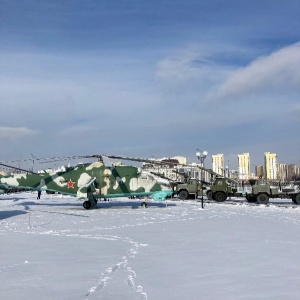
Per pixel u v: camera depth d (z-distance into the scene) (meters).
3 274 8.38
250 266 8.77
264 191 31.47
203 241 12.37
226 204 30.89
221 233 14.17
